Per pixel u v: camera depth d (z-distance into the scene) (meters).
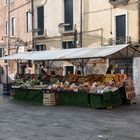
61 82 19.94
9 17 36.19
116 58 19.78
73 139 9.93
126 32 22.33
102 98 16.42
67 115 14.58
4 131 11.16
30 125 12.24
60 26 28.08
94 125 12.15
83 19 25.84
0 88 32.31
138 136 10.30
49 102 18.38
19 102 20.02
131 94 18.25
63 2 28.02
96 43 24.67
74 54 19.23
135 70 21.97
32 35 32.00
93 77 19.30
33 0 31.92
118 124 12.30
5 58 24.39
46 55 21.55
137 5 21.61
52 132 10.97
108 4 23.66
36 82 21.05
